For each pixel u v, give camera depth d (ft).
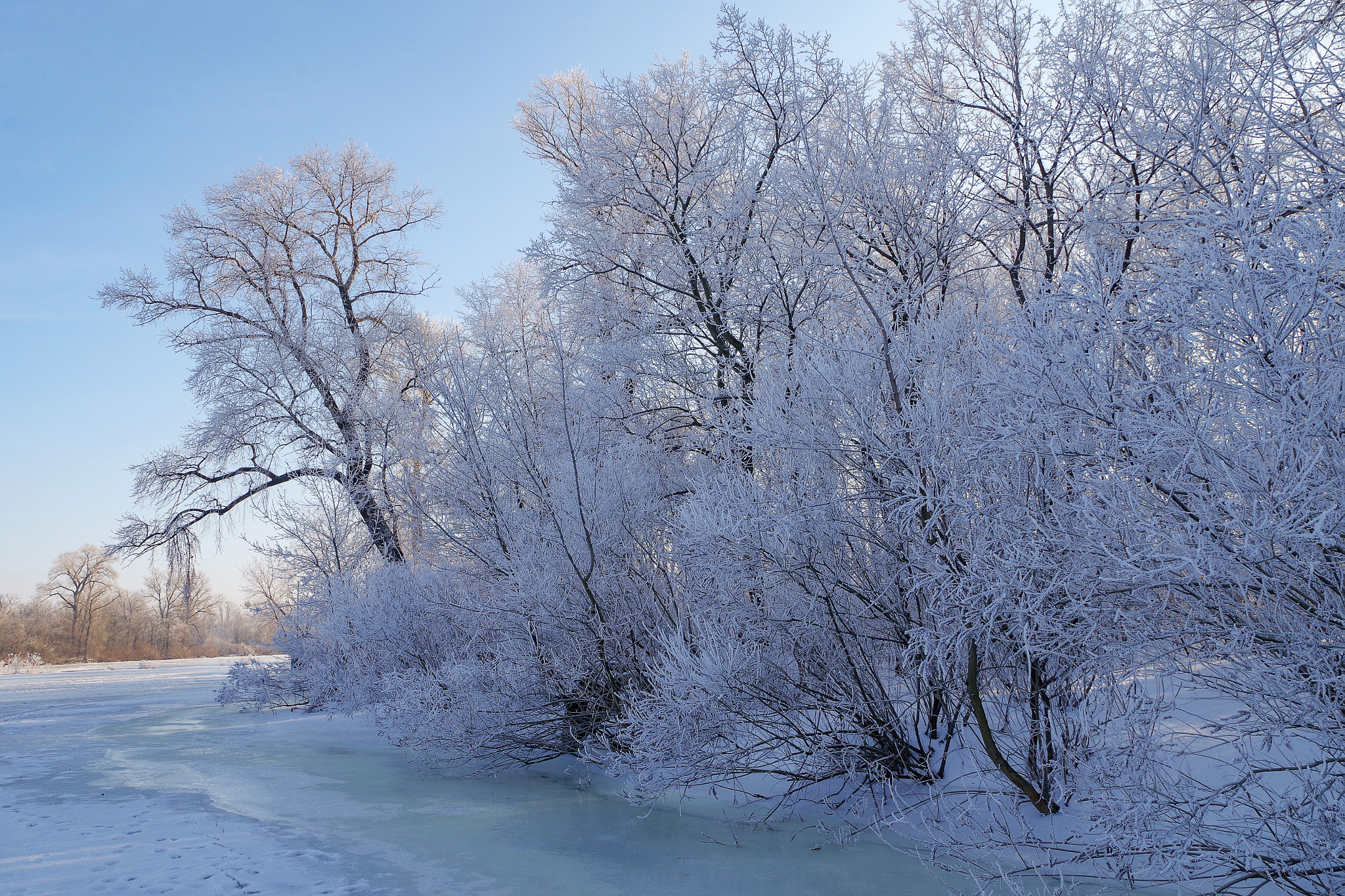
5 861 15.61
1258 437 10.00
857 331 19.76
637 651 25.43
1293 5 13.53
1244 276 9.61
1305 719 9.94
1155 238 13.33
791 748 18.70
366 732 34.83
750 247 29.71
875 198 22.90
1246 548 9.59
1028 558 12.38
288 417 57.62
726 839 17.49
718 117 33.12
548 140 49.55
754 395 21.24
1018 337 12.03
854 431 16.35
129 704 52.26
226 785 24.09
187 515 59.52
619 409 32.71
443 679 25.04
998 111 24.07
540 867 15.58
